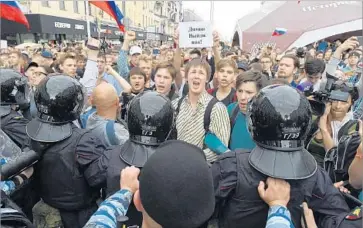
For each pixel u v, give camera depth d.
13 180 1.68
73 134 1.87
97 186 1.87
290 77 4.14
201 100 2.48
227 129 2.40
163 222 0.88
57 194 1.88
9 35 13.02
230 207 1.52
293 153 1.43
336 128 2.42
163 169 0.90
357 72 4.47
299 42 12.98
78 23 14.76
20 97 2.33
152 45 19.03
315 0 14.19
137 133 1.71
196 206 0.88
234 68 3.34
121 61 4.89
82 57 5.85
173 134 2.45
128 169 1.47
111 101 2.32
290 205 1.42
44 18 12.48
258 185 1.43
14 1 5.52
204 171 0.93
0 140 1.84
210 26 4.07
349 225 1.39
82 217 1.94
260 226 1.48
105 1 6.65
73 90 1.85
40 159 1.86
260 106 1.44
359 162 1.62
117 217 1.19
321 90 2.42
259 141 1.47
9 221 1.19
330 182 1.52
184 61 6.21
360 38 6.21
